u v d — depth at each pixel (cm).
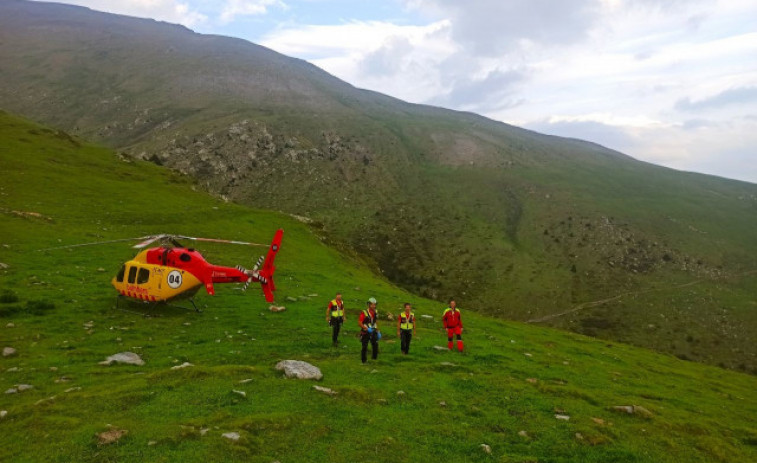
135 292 2564
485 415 1499
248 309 2906
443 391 1694
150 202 6644
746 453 1515
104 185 6994
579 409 1664
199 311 2734
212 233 5731
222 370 1600
